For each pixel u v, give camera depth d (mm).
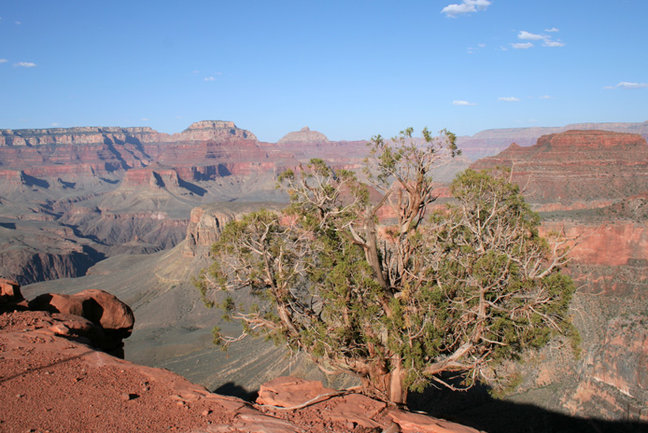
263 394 16281
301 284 23344
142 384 15133
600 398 52219
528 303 19406
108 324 26609
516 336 20094
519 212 23766
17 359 16625
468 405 48219
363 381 21672
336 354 20969
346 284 19391
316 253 23047
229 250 22547
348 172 22750
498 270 19203
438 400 47781
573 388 53281
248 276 22250
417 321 18781
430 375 19312
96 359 17266
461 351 19250
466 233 23281
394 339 18625
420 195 21578
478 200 23594
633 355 52844
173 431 11984
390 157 20578
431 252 22078
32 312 22812
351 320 20531
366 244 20906
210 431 12031
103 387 14734
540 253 21188
